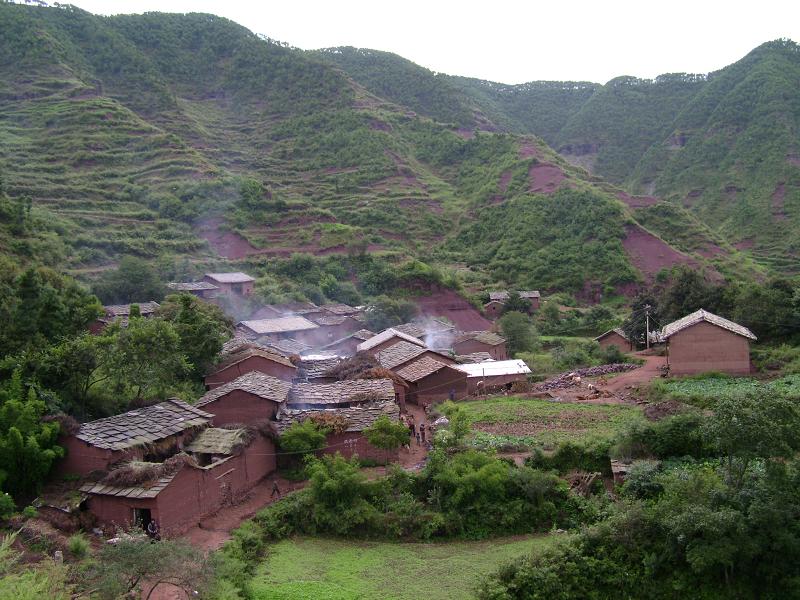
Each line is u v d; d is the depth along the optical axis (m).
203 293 83.38
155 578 20.50
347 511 29.33
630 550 25.05
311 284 96.00
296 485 33.50
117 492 25.70
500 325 81.06
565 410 43.50
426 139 173.38
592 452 32.97
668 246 116.38
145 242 98.12
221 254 104.62
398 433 34.53
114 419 30.62
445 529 29.23
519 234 126.38
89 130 124.81
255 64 197.25
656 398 44.41
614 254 113.69
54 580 17.16
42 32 151.00
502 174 149.38
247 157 155.00
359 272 104.88
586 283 111.38
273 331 69.44
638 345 72.50
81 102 131.88
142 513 26.03
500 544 28.41
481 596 23.00
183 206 111.12
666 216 130.88
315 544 28.47
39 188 103.69
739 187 177.00
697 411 35.38
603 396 48.19
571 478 31.89
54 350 33.22
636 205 134.25
